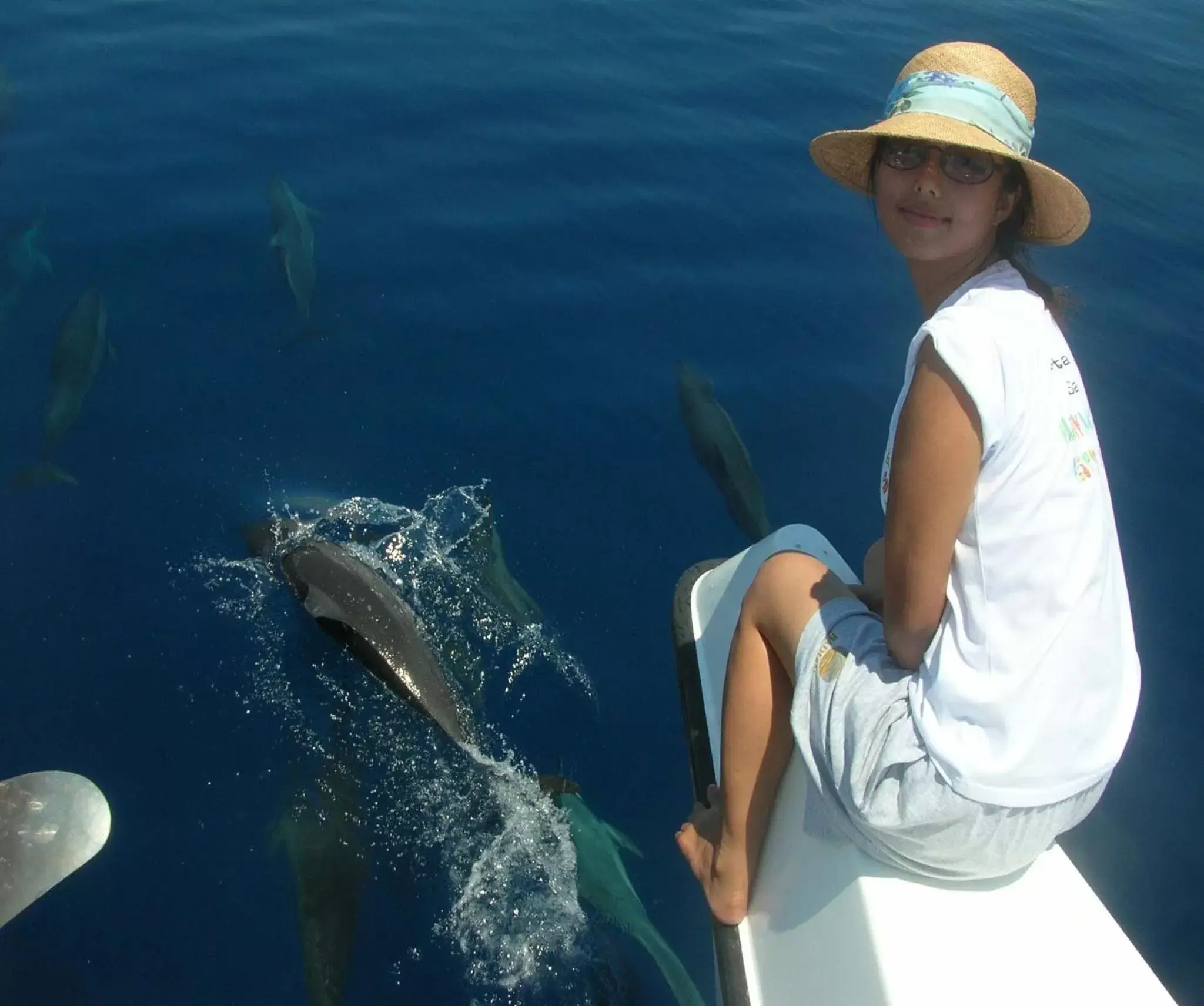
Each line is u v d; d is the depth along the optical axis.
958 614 2.26
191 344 5.71
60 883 3.59
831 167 2.84
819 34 9.24
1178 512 5.04
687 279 6.41
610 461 5.24
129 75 7.95
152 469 5.04
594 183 7.18
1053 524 2.17
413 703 4.22
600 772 4.00
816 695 2.46
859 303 6.30
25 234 6.36
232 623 4.46
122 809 3.80
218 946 3.44
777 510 5.03
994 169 2.33
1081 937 2.39
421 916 3.52
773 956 2.66
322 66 8.26
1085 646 2.22
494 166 7.27
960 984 2.30
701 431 5.31
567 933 3.46
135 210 6.62
